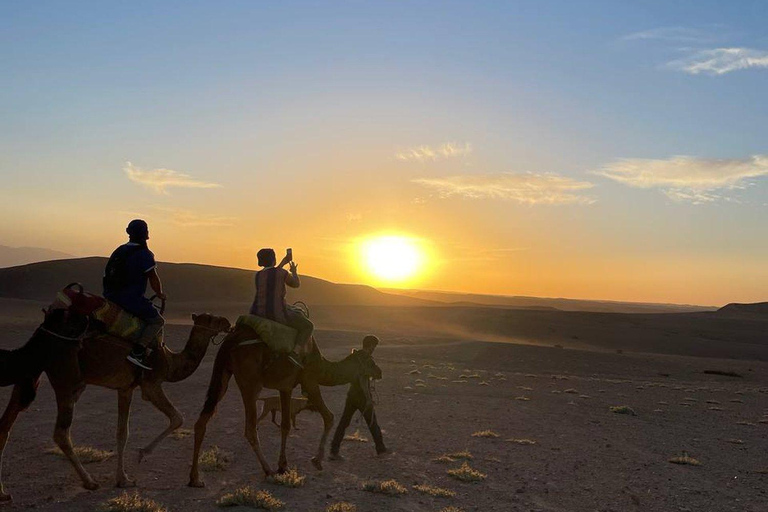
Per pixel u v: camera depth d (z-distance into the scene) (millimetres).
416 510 10070
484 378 37375
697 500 11797
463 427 18750
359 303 160000
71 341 9555
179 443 14219
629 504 11297
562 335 98438
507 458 14562
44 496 9719
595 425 20953
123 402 10461
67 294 9656
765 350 92562
